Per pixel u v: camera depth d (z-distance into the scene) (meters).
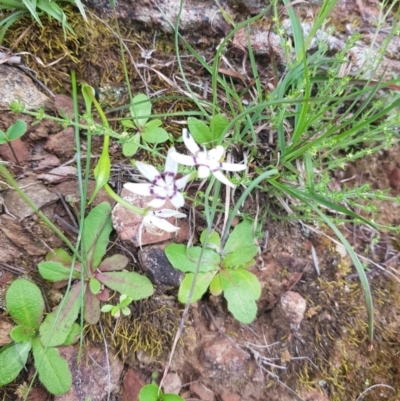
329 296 0.17
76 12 0.17
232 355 0.16
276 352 0.16
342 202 0.19
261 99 0.17
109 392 0.15
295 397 0.16
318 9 0.20
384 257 0.19
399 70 0.20
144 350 0.15
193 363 0.16
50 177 0.16
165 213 0.13
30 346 0.14
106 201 0.16
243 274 0.16
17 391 0.14
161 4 0.18
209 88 0.19
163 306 0.16
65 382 0.14
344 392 0.16
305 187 0.17
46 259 0.15
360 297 0.18
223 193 0.17
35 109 0.16
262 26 0.19
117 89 0.18
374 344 0.17
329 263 0.18
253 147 0.17
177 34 0.17
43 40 0.16
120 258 0.15
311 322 0.17
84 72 0.17
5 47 0.16
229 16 0.19
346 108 0.20
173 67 0.19
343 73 0.19
